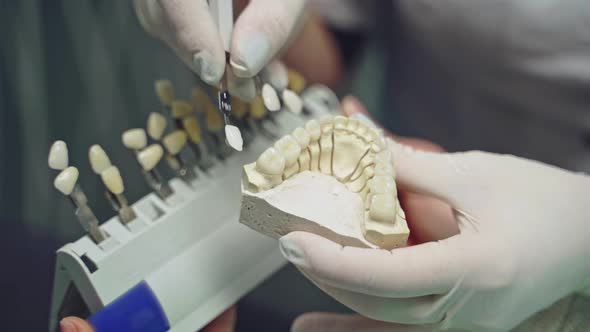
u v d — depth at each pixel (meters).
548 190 0.72
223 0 0.70
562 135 1.20
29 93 1.03
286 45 0.89
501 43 1.11
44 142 1.06
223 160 0.81
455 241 0.66
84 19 1.06
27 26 1.00
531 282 0.68
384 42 1.49
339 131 0.67
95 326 0.65
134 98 1.14
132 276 0.67
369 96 1.66
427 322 0.67
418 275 0.61
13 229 1.05
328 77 1.44
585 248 0.71
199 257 0.71
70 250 0.65
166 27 0.73
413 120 1.48
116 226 0.69
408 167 0.73
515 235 0.68
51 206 1.06
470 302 0.66
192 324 0.70
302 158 0.66
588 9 1.01
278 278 1.11
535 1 1.04
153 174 0.73
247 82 0.72
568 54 1.07
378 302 0.66
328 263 0.58
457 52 1.21
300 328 0.80
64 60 1.06
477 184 0.72
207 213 0.74
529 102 1.18
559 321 0.76
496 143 1.31
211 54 0.69
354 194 0.65
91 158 0.68
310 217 0.60
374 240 0.60
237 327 1.04
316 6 1.35
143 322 0.67
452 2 1.12
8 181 1.05
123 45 1.11
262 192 0.62
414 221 0.84
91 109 1.09
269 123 0.89
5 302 1.02
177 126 0.80
